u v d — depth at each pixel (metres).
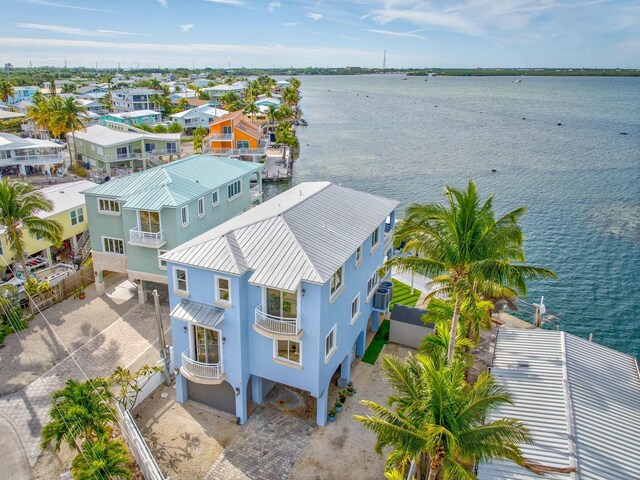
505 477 19.44
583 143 135.50
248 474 23.98
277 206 31.56
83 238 53.06
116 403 26.44
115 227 39.84
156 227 37.84
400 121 184.00
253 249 26.09
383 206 35.06
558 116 197.88
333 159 113.94
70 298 41.19
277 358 26.36
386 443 16.83
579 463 19.41
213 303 26.25
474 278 23.42
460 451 16.36
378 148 128.12
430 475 17.80
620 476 19.06
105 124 123.19
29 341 34.97
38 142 83.38
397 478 18.70
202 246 26.41
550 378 24.52
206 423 27.48
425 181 94.50
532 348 27.30
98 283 41.81
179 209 37.25
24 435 26.28
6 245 43.94
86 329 36.53
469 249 23.25
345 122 180.38
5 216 38.56
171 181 39.62
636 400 23.70
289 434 26.69
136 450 23.98
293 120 170.50
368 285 33.78
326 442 26.12
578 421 21.59
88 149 87.25
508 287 30.95
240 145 97.69
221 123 96.44
